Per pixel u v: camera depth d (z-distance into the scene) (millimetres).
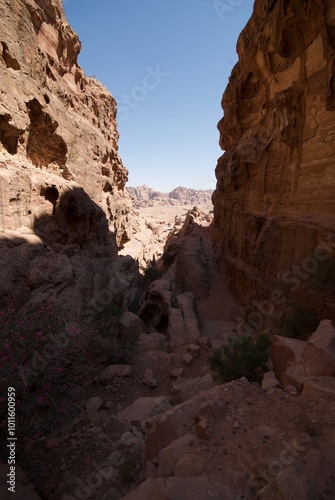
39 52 16234
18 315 7570
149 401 8633
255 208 19828
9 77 12602
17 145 13688
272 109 17594
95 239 21891
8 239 10344
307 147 14141
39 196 13883
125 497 4109
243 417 5367
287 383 6453
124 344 12594
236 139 24703
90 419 8008
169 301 18781
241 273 21078
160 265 42938
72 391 6613
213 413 5387
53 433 6793
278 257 14578
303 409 5387
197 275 27422
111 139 33969
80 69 24891
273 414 5383
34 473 5547
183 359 12211
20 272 9727
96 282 16766
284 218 14750
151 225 71000
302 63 14203
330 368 6008
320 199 13023
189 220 57250
